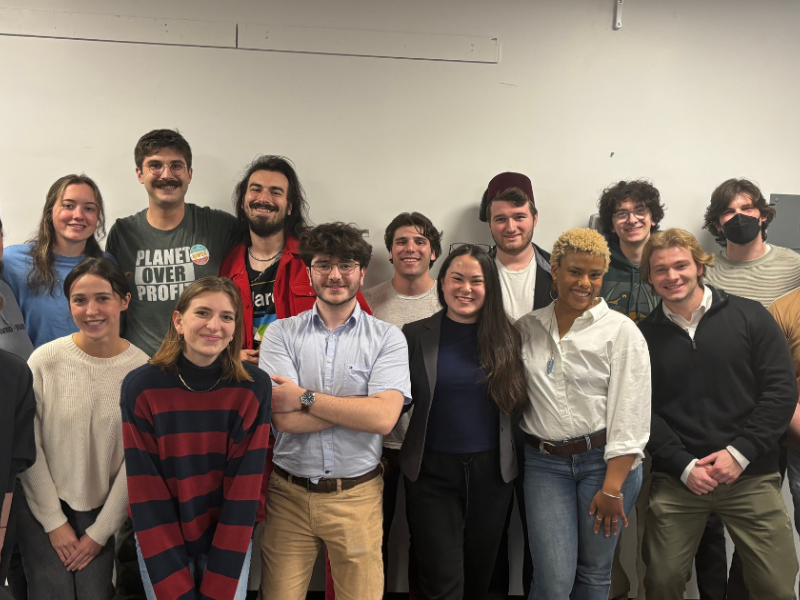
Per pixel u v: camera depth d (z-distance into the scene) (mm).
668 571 1858
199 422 1449
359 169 2295
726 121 2398
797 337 2135
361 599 1569
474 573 1772
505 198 2070
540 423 1714
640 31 2355
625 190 2186
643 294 2197
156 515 1423
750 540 1802
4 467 1477
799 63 2404
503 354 1686
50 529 1597
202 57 2211
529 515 1729
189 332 1408
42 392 1611
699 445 1826
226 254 2146
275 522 1615
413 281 2146
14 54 2143
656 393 1903
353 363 1619
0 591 1785
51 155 2178
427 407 1690
